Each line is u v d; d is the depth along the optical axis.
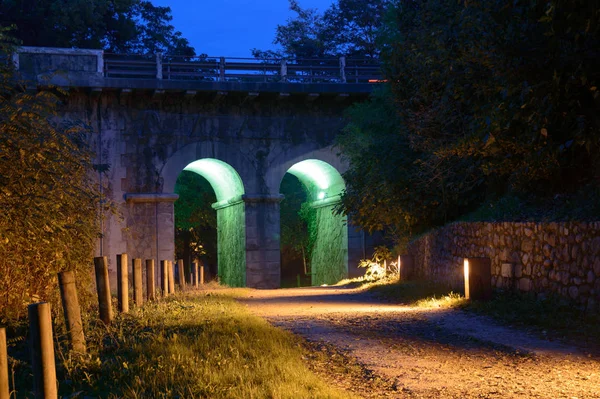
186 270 46.69
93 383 7.06
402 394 6.45
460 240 17.12
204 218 43.00
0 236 9.67
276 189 30.52
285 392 6.09
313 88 29.94
